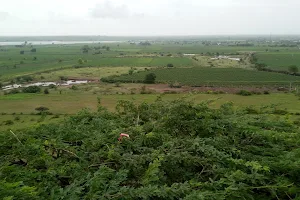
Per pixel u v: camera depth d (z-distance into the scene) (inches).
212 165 153.9
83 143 185.9
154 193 119.4
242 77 2303.2
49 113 1184.8
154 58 4141.2
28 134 199.6
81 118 242.5
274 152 174.7
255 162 141.9
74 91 1833.2
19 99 1563.7
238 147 181.5
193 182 134.0
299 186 145.2
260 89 1785.2
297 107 1047.6
